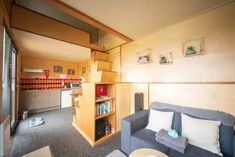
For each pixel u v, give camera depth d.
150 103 2.54
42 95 4.63
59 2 1.64
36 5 2.99
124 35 2.76
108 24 2.27
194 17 2.03
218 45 1.78
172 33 2.32
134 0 1.63
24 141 2.34
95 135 2.29
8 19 2.00
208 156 1.33
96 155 1.92
